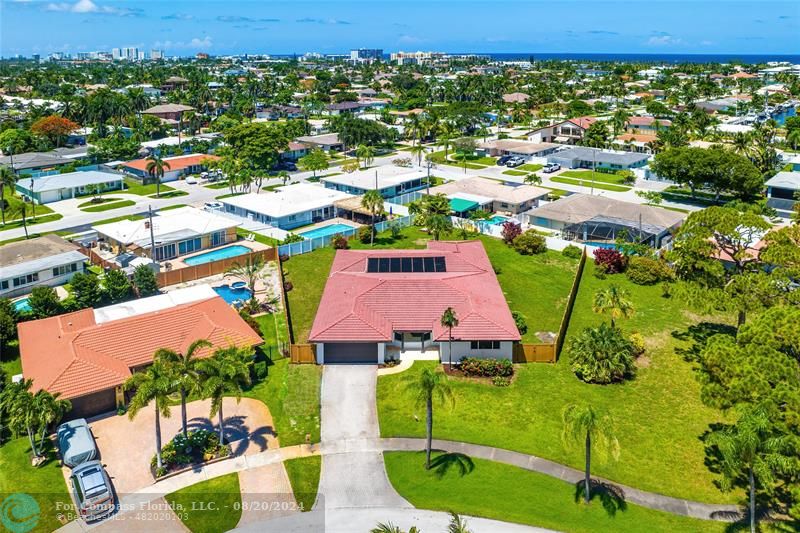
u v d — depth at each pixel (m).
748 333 42.94
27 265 76.12
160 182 135.88
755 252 74.00
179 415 50.12
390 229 101.19
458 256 73.38
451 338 56.78
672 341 63.25
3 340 60.50
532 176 130.25
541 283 79.12
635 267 80.62
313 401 52.09
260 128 146.12
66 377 48.97
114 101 190.62
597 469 43.91
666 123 186.38
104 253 90.75
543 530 37.94
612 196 124.12
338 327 57.84
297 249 89.81
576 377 56.28
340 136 169.75
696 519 39.31
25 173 138.12
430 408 42.31
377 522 38.44
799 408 35.97
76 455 43.34
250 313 69.50
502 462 44.50
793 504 40.47
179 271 78.00
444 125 186.12
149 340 55.25
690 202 118.62
